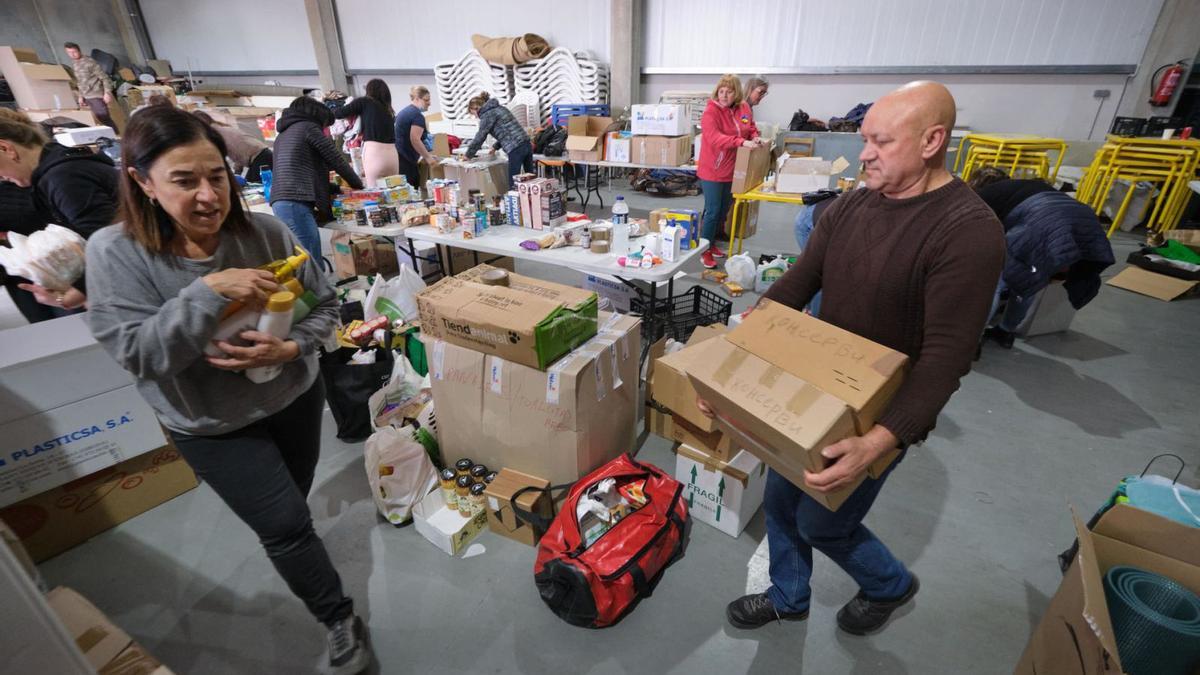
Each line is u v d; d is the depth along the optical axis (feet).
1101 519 3.56
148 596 5.18
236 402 3.55
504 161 13.02
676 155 15.34
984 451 7.06
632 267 7.49
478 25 25.84
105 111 21.45
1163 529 3.32
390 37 28.02
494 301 5.49
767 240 15.84
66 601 3.13
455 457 6.40
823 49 20.39
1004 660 4.56
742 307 11.30
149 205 3.14
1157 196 15.39
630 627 4.85
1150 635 3.03
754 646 4.67
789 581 4.49
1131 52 16.70
